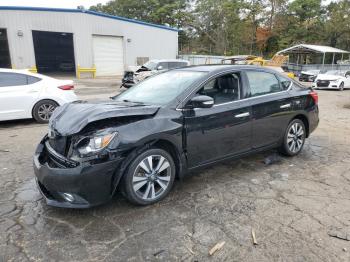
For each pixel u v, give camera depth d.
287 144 5.29
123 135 3.35
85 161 3.17
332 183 4.38
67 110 3.82
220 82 4.34
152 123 3.56
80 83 22.12
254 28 49.84
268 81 4.96
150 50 30.77
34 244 2.95
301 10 49.25
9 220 3.35
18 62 24.52
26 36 24.39
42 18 24.67
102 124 3.38
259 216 3.47
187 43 53.88
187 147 3.88
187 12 51.59
